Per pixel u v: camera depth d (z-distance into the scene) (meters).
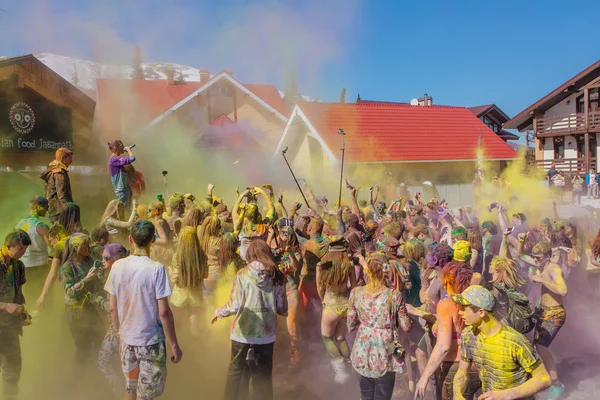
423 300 5.09
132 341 3.83
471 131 26.38
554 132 31.86
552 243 6.95
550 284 5.03
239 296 4.40
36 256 5.82
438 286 4.57
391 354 4.07
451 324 3.86
